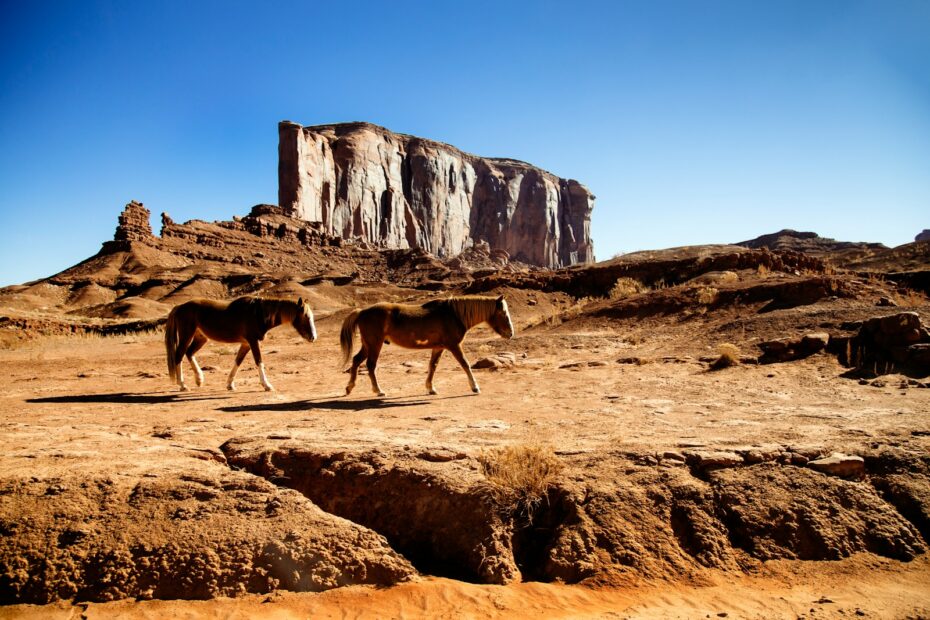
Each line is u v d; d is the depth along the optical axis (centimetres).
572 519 504
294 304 1136
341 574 452
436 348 1062
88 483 500
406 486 545
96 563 439
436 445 609
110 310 7712
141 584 431
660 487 533
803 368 1177
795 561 477
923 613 402
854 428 673
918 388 938
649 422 750
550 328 2362
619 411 837
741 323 1698
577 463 580
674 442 624
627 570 460
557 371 1338
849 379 1055
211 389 1191
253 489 516
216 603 424
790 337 1375
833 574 462
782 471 554
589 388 1073
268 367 1705
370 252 13075
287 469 588
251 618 409
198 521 476
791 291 1977
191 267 10006
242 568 445
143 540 455
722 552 480
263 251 11981
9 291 8750
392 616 415
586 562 467
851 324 1399
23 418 819
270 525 477
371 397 1034
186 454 593
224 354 2194
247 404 964
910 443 601
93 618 405
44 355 2339
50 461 547
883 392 924
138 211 11225
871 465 570
